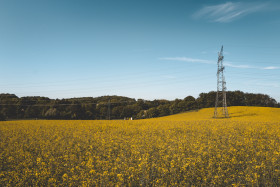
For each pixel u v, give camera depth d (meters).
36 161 10.45
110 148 12.91
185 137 16.73
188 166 8.95
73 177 7.91
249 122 32.44
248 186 7.21
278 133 18.34
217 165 9.12
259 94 102.69
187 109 88.81
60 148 13.00
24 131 22.56
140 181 7.68
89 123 35.25
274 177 7.59
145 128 24.56
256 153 10.41
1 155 11.09
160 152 11.43
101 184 7.34
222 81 56.09
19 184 7.57
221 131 20.73
